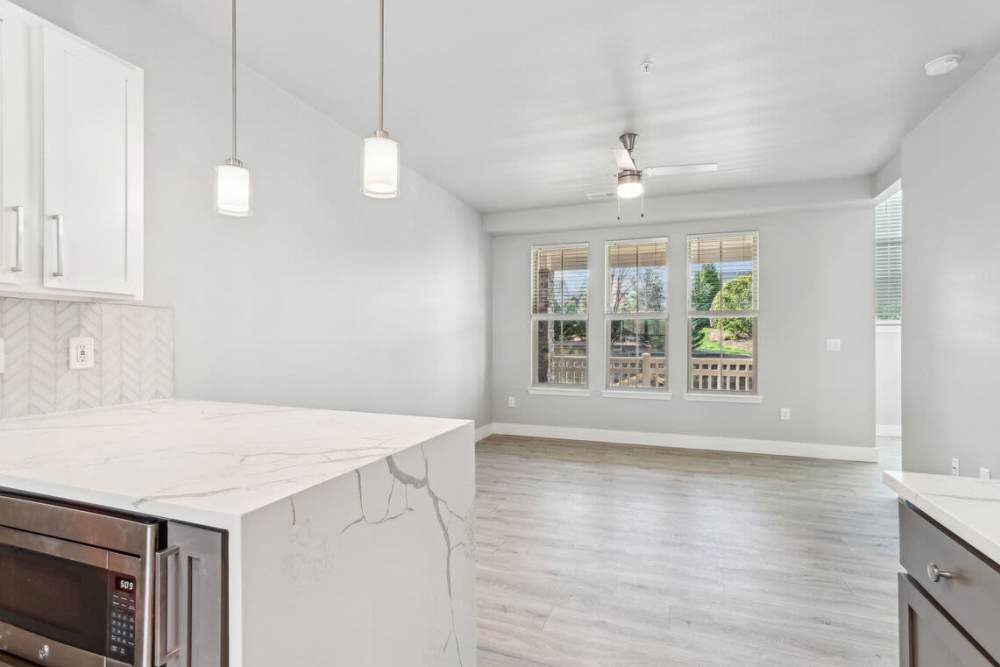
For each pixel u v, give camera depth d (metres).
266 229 2.71
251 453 1.16
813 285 4.93
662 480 4.09
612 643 1.96
